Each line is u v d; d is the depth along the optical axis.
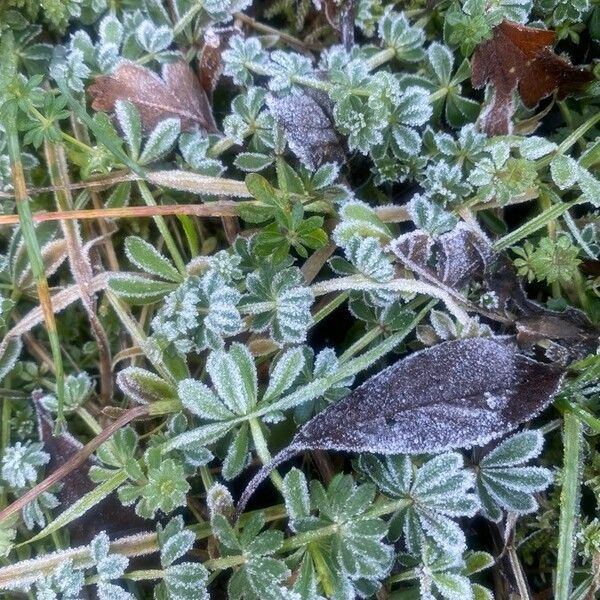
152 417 0.21
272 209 0.20
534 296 0.23
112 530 0.21
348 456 0.22
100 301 0.23
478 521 0.22
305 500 0.19
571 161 0.21
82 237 0.23
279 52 0.22
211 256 0.22
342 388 0.20
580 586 0.20
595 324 0.21
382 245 0.21
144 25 0.22
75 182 0.23
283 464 0.22
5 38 0.22
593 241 0.22
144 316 0.22
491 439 0.20
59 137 0.21
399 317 0.21
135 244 0.21
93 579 0.19
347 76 0.21
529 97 0.22
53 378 0.23
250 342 0.21
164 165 0.23
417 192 0.23
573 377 0.21
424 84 0.23
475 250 0.21
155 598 0.20
